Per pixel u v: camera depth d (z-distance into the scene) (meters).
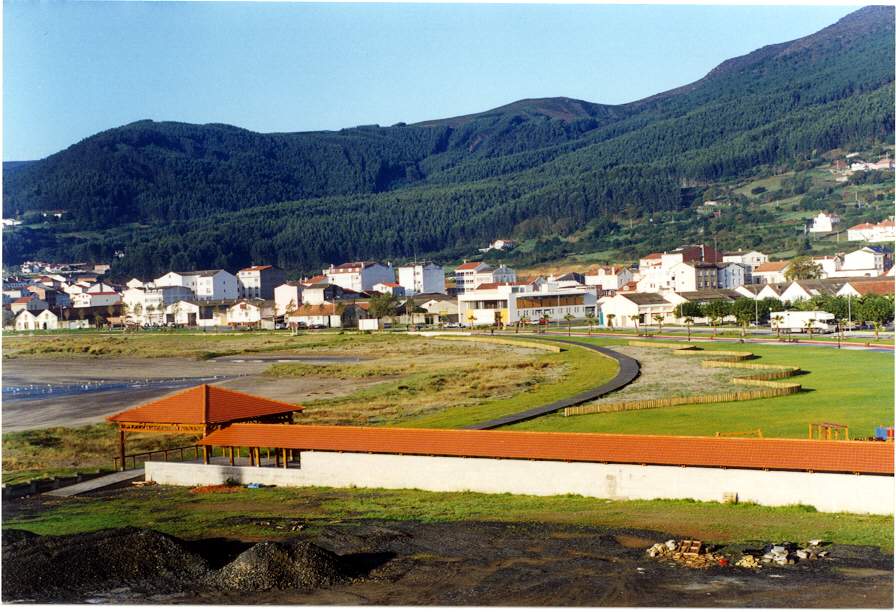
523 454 63.72
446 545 51.97
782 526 52.50
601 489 61.41
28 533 54.44
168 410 78.94
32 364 188.25
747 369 121.38
